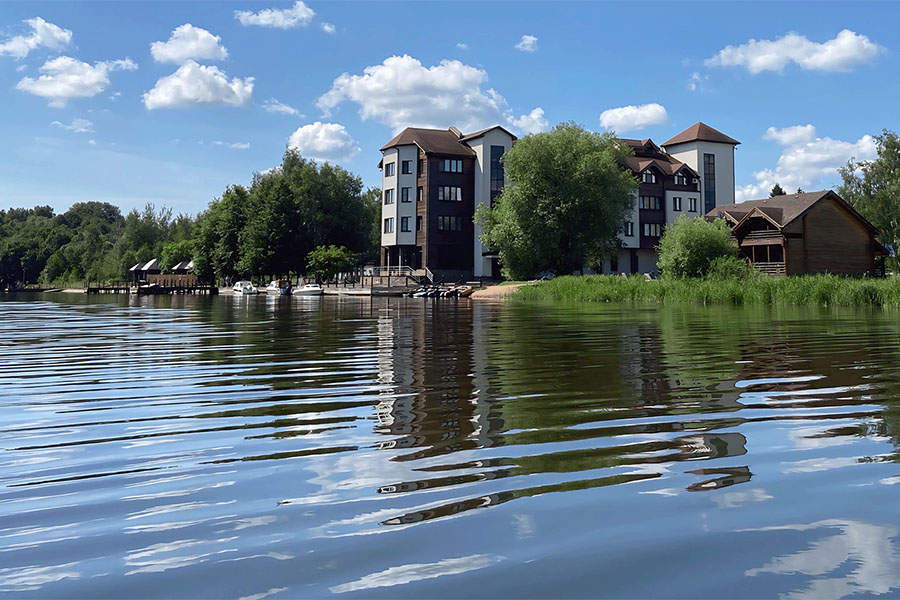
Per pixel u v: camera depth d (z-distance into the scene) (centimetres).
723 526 257
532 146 5009
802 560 226
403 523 265
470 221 6544
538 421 457
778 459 352
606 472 332
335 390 597
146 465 355
